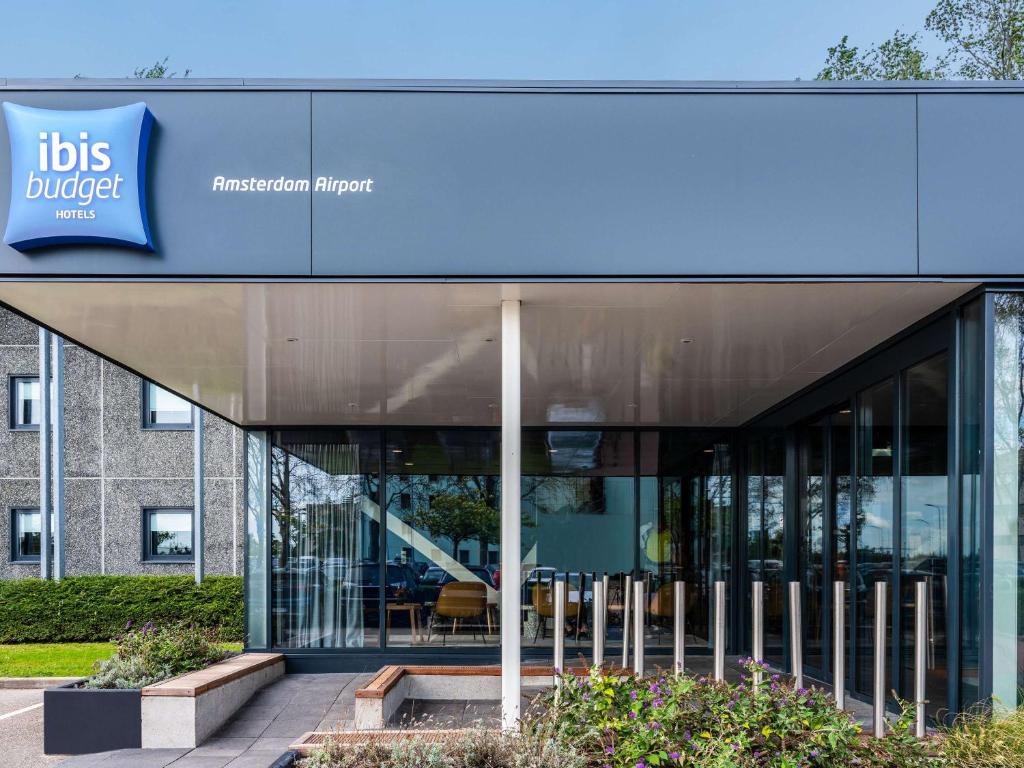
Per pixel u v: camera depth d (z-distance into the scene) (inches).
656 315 251.9
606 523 476.1
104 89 218.5
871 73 866.8
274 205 219.3
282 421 458.3
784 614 403.9
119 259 217.3
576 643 466.9
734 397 386.6
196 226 218.4
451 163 220.8
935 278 214.8
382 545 463.2
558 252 218.8
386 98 221.3
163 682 304.5
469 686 346.9
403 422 460.8
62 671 480.7
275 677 415.8
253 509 464.8
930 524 251.3
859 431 311.3
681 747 201.8
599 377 342.3
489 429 473.7
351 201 219.9
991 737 195.5
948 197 215.6
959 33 810.2
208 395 380.5
